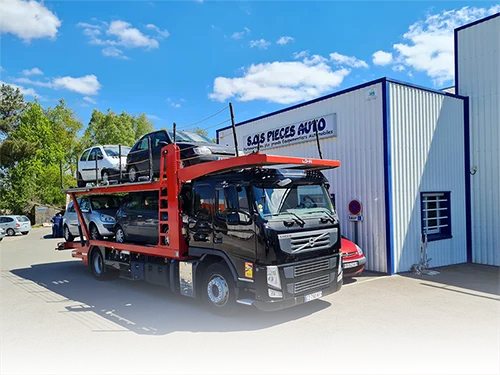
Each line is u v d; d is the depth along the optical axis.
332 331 5.63
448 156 11.45
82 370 4.51
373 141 10.21
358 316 6.35
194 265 6.92
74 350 5.16
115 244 9.53
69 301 7.92
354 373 4.25
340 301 7.29
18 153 41.16
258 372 4.32
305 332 5.61
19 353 5.11
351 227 10.73
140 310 7.06
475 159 11.91
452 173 11.58
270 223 5.85
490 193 11.57
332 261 6.61
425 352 4.80
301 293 6.05
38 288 9.34
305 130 12.24
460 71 12.34
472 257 11.90
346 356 4.71
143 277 8.48
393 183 9.95
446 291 8.01
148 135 9.84
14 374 4.45
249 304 5.87
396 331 5.59
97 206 11.42
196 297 6.91
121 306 7.39
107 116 57.62
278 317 6.38
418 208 10.52
